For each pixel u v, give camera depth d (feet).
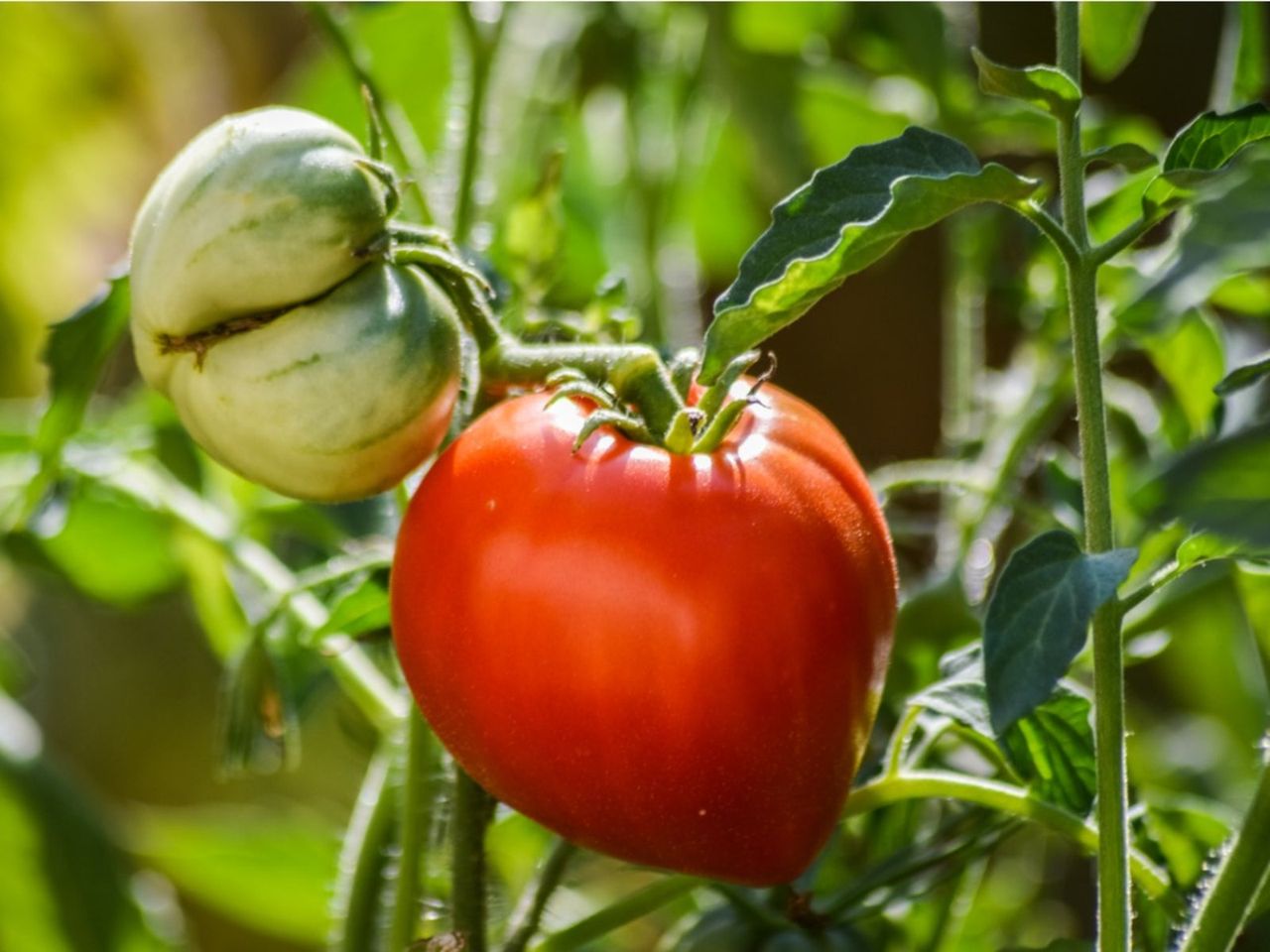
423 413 2.20
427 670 2.18
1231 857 2.18
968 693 2.34
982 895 3.03
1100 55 2.52
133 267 2.20
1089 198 2.79
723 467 2.16
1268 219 2.08
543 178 2.53
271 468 2.21
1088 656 2.62
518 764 2.17
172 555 3.00
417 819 2.42
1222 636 3.40
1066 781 2.38
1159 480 1.94
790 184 3.27
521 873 2.91
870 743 2.57
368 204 2.18
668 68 3.33
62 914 3.02
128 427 2.94
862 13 3.17
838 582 2.14
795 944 2.46
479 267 2.47
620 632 2.12
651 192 3.14
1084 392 2.12
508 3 2.72
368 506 2.81
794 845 2.19
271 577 2.77
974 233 2.94
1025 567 2.06
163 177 2.21
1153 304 2.29
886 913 2.68
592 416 2.16
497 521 2.15
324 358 2.17
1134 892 2.44
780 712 2.13
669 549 2.12
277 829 3.00
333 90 3.17
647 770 2.14
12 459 3.00
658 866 2.21
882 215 2.08
